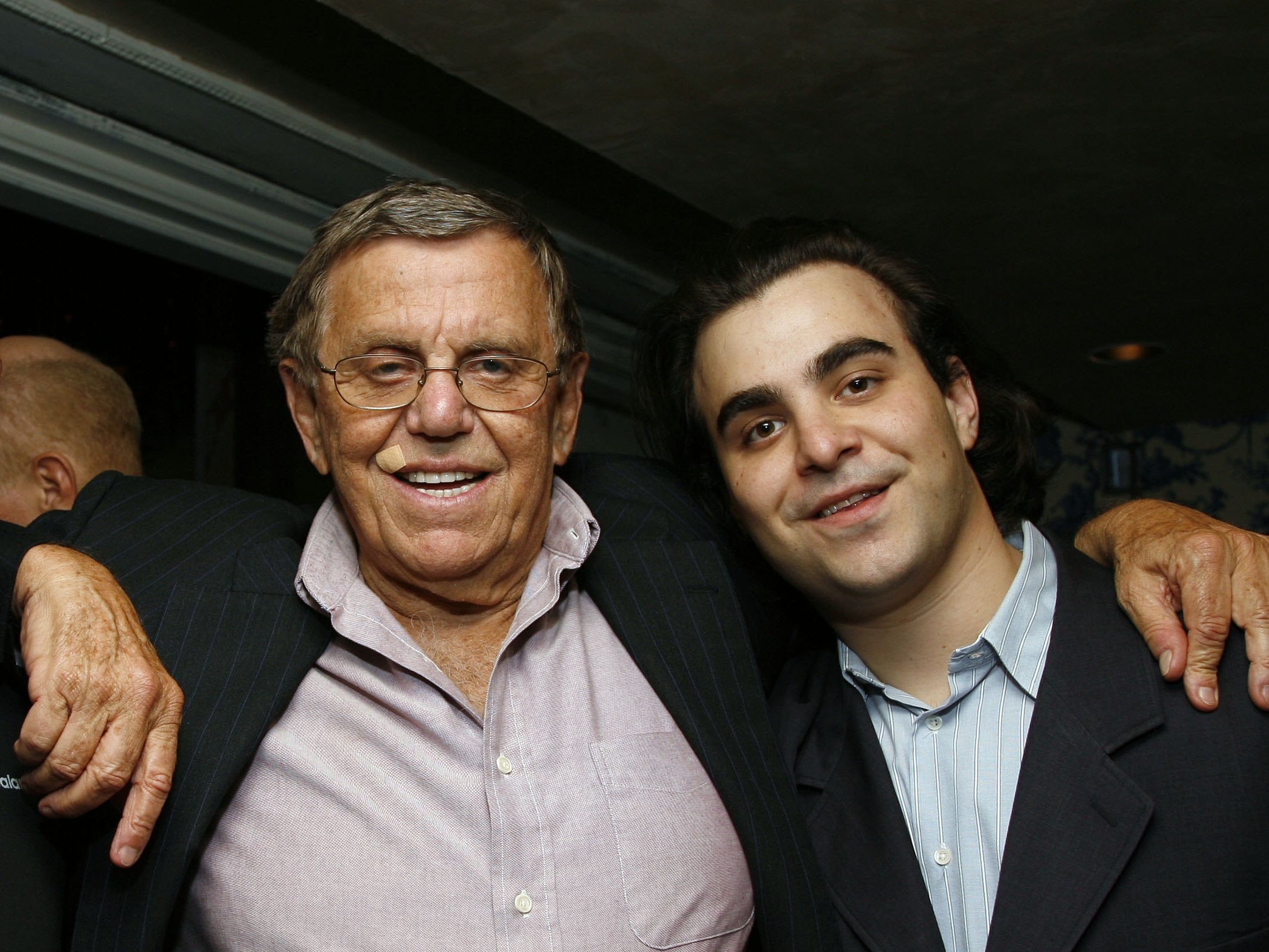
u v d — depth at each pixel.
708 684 1.36
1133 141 1.96
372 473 1.29
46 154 1.61
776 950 1.24
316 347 1.32
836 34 1.59
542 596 1.36
